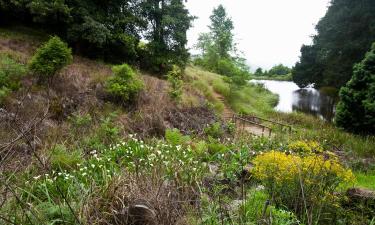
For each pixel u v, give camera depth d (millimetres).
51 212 3369
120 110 12523
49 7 17328
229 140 10414
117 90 13031
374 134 14477
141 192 3799
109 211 3646
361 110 14594
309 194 4895
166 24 23453
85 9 18859
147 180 4008
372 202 5375
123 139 8773
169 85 17516
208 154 7668
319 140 12336
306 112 25203
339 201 5312
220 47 35375
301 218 4586
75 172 5492
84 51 19344
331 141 12562
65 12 17344
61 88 12531
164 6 23922
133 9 23250
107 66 17828
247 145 9625
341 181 5270
